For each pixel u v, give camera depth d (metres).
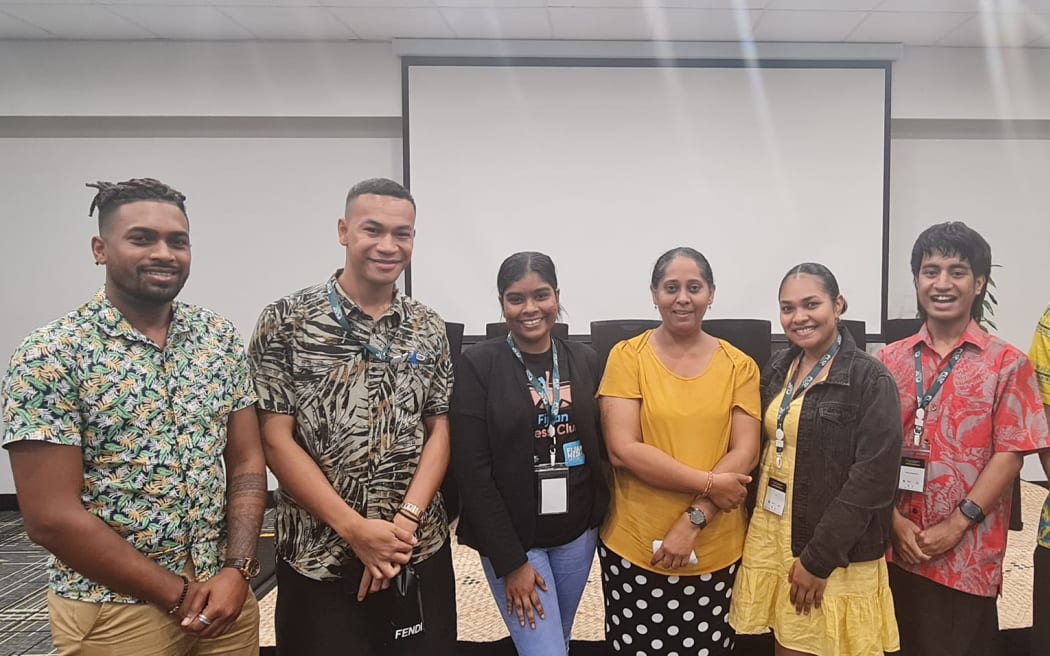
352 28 3.83
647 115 4.08
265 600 2.60
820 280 1.50
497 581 1.54
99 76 3.98
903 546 1.56
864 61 4.02
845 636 1.44
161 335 1.28
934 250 1.59
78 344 1.15
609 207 4.14
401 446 1.42
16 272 4.20
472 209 4.14
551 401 1.52
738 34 3.90
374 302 1.43
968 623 1.54
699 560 1.51
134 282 1.19
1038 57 4.08
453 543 3.19
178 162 4.22
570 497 1.54
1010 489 1.57
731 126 4.09
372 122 4.20
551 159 4.11
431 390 1.50
